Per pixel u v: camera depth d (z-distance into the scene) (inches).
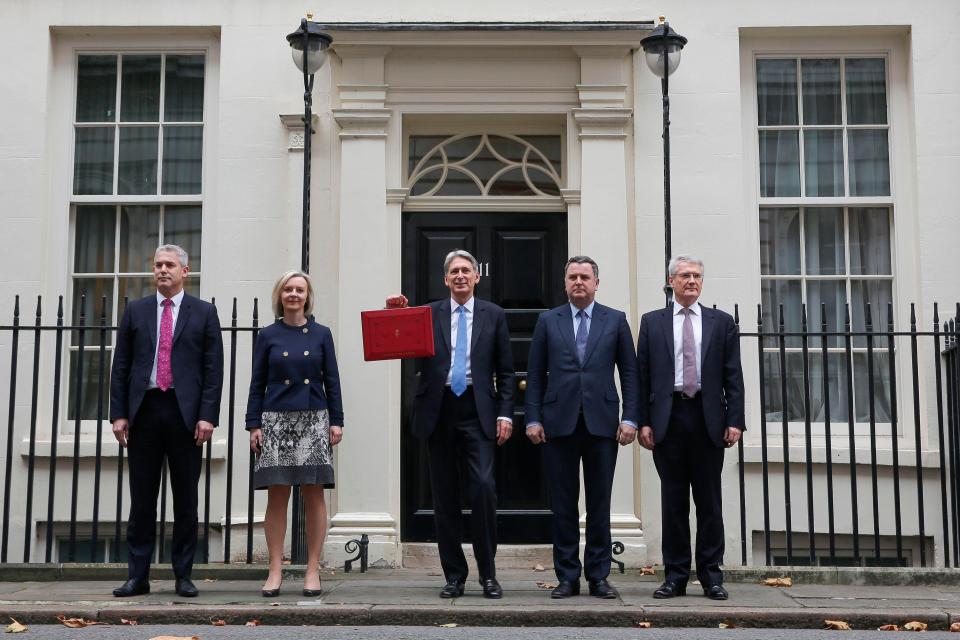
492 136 301.1
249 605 211.8
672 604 213.0
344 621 206.5
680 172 289.0
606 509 225.6
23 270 288.7
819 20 291.7
